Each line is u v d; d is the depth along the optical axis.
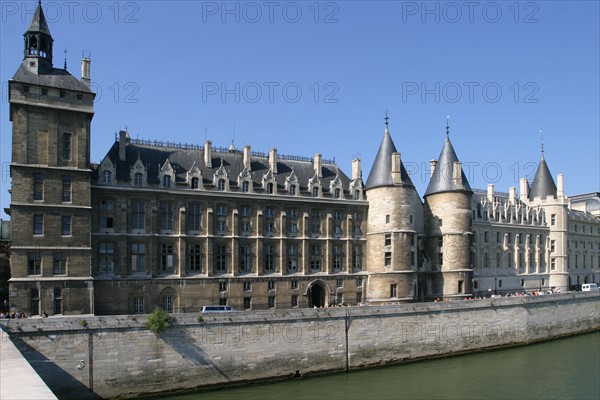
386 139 80.56
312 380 53.66
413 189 78.69
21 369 26.34
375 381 53.28
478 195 103.88
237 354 51.19
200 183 67.31
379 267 76.38
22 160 55.88
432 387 51.47
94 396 44.56
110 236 61.41
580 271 118.12
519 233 104.00
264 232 71.62
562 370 58.78
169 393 47.59
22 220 55.22
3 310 68.19
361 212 80.00
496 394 49.41
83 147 59.06
